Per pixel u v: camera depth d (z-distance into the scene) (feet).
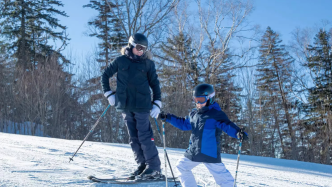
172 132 59.47
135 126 12.21
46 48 93.30
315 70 91.30
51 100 61.62
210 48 85.30
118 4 80.28
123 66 11.80
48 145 22.68
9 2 90.79
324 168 21.30
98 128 61.93
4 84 64.54
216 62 84.17
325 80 88.53
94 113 62.90
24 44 90.48
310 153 69.10
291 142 70.18
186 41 84.79
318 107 80.69
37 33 95.55
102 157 18.33
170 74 73.56
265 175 16.42
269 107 70.85
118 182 11.00
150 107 12.00
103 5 90.89
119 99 11.75
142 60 11.95
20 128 63.77
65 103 63.98
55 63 67.36
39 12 95.76
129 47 11.94
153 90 12.27
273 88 86.99
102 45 89.30
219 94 78.54
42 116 59.67
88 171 13.38
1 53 84.79
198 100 9.78
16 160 15.12
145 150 11.83
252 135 64.64
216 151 9.55
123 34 89.66
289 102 84.23
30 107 60.75
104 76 12.19
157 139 58.54
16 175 11.45
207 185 12.01
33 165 13.97
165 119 10.54
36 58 90.94
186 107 64.08
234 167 18.72
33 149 19.77
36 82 63.87
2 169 12.48
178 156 21.42
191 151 9.72
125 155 19.67
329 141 70.08
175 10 82.02
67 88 65.00
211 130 9.61
